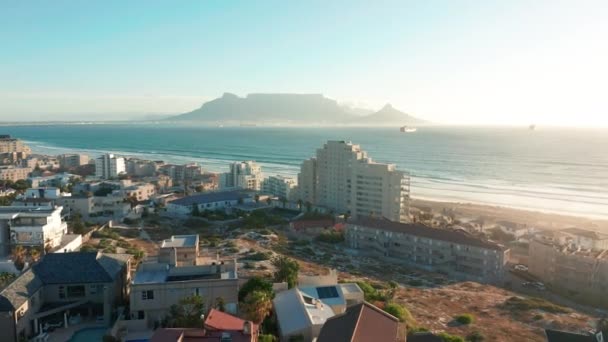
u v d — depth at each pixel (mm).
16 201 164875
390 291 98875
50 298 64688
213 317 52781
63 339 58562
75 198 177250
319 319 64438
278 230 179875
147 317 62062
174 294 62812
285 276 84500
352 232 160625
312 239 169250
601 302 114938
